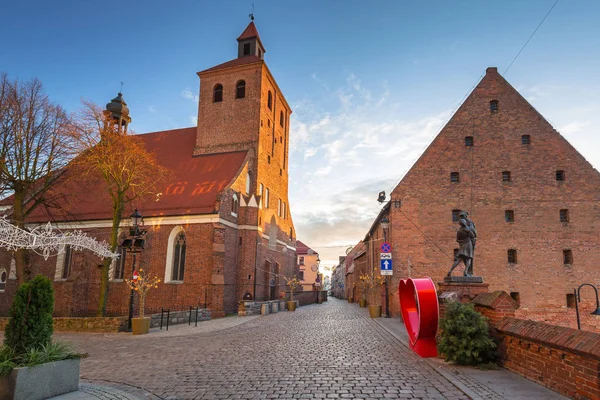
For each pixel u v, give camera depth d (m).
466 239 12.91
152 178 32.66
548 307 24.41
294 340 14.77
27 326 7.54
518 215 25.72
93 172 26.31
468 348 9.45
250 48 40.53
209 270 29.12
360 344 13.55
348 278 69.44
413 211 26.25
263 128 38.38
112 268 31.44
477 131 27.06
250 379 8.62
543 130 26.69
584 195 25.69
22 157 21.38
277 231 40.94
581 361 6.48
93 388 7.96
